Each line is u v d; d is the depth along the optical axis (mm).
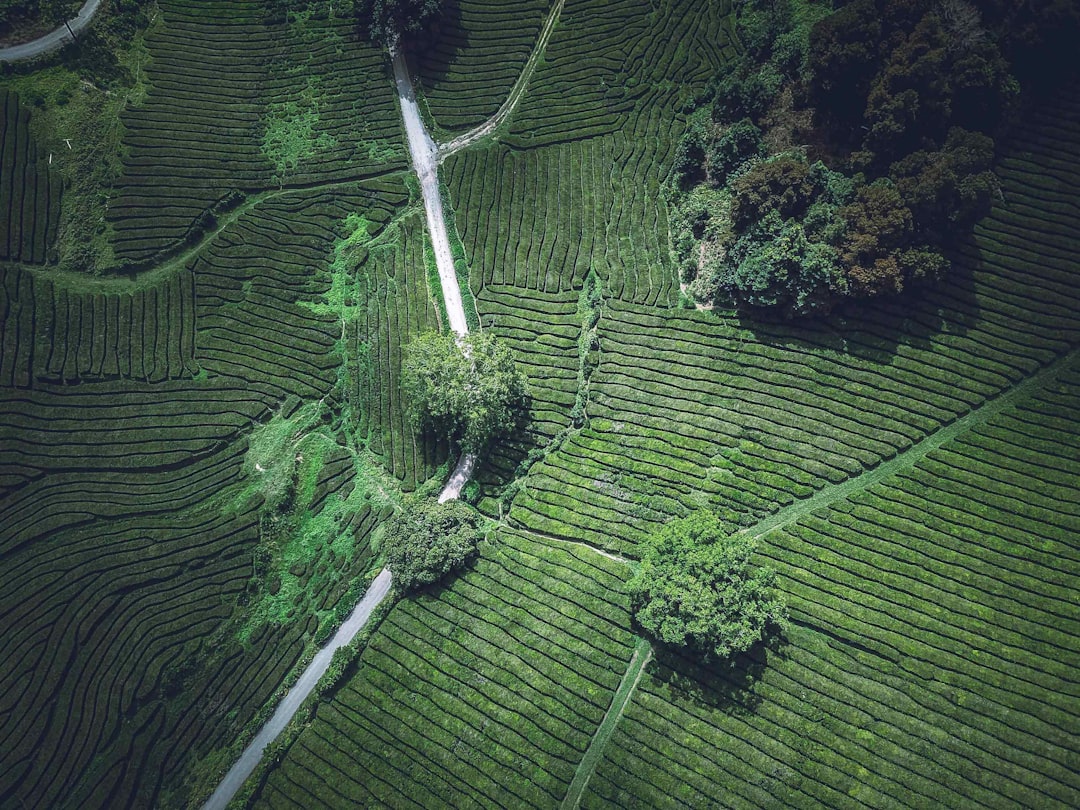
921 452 65125
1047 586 59531
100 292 73125
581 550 64875
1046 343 65625
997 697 56906
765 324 69312
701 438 66938
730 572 58062
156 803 60938
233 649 64688
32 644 62656
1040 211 68250
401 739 60469
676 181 74812
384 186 77438
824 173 67688
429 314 73438
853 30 66438
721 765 57312
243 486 69375
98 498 67312
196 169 77250
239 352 72938
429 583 65188
